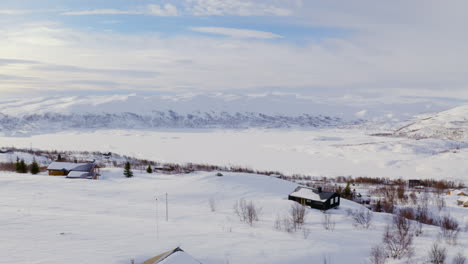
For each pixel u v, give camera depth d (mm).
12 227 31484
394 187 110188
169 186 80250
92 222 36625
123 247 28984
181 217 49625
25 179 77938
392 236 43719
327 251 35062
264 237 38250
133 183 86312
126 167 107188
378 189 106312
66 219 36656
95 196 66562
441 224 60281
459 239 46406
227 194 74312
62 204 51125
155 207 57281
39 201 52438
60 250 26812
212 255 30109
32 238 28969
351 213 62812
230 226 44469
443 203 82812
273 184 87562
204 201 68438
